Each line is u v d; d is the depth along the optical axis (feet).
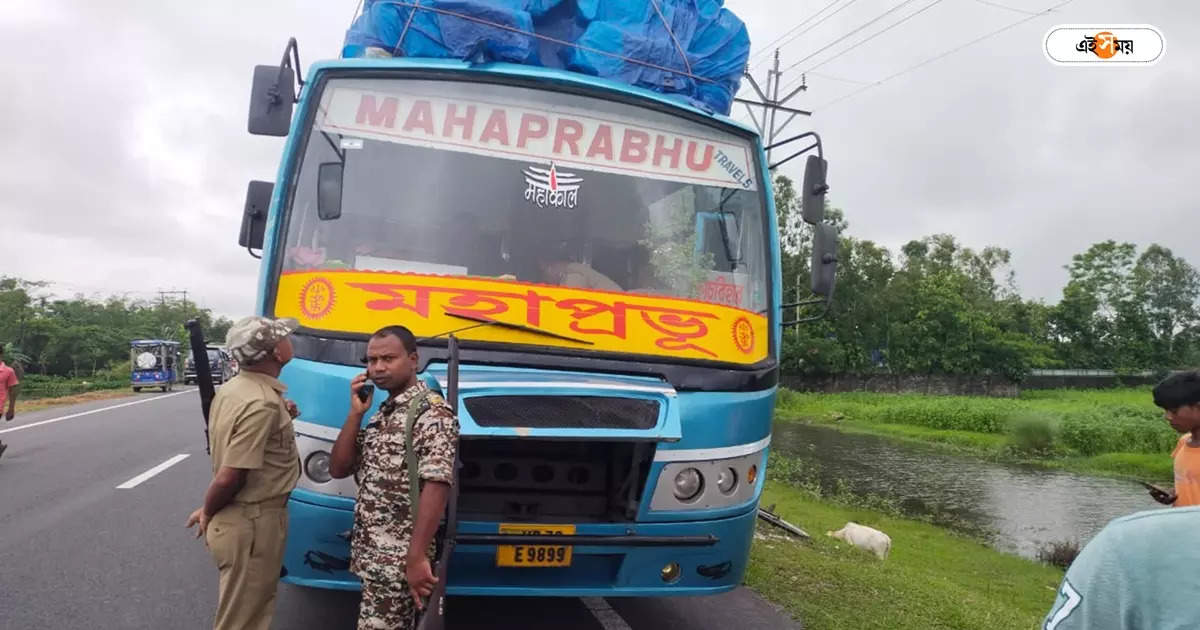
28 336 201.05
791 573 21.71
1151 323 234.58
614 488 12.71
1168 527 4.07
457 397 10.69
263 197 14.38
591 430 11.55
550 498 12.52
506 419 11.35
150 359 128.98
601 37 15.37
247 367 11.43
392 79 14.02
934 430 119.85
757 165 15.56
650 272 14.11
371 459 10.31
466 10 14.20
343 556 11.87
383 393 12.06
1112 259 236.84
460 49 14.20
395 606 10.08
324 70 13.89
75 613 15.84
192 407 75.87
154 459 37.06
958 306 187.93
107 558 19.83
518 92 14.38
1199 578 3.85
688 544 12.32
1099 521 58.90
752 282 14.80
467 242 13.44
